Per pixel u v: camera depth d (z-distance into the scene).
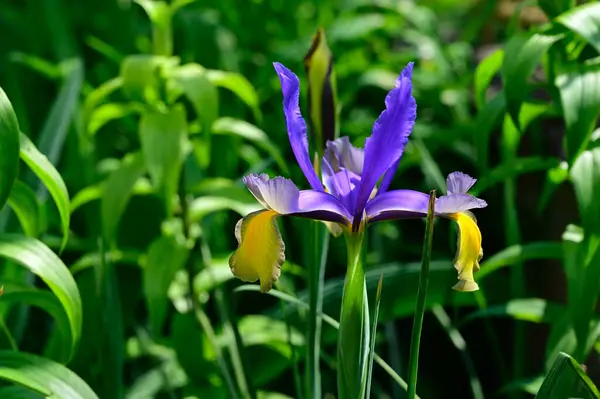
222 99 1.18
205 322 0.92
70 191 1.14
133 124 1.22
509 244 0.93
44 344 1.11
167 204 0.89
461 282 0.71
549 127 1.08
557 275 1.05
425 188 1.26
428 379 1.16
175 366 0.98
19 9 1.43
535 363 1.10
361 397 0.72
